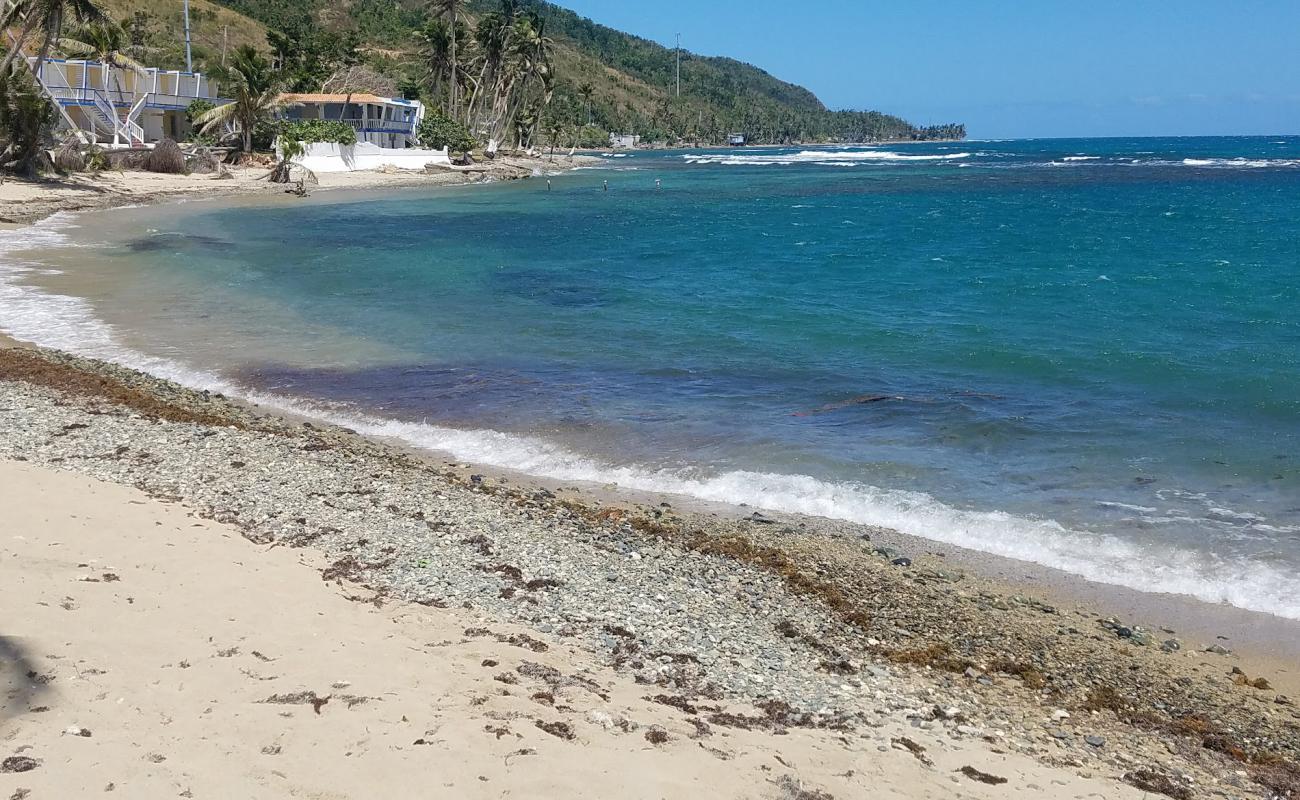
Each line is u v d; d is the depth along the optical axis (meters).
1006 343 19.44
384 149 77.19
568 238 39.47
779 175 98.94
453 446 13.23
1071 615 8.84
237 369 17.03
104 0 105.25
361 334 20.09
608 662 7.11
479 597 8.12
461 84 109.19
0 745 4.73
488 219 47.25
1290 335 19.77
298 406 14.98
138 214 41.62
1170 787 6.15
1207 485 11.74
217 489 10.34
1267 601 9.05
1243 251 34.22
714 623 8.14
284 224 41.41
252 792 4.58
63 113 52.03
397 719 5.47
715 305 24.08
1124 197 65.06
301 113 80.38
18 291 22.84
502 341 19.72
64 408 13.16
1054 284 27.36
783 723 6.41
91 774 4.56
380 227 41.81
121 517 8.72
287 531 9.30
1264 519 10.73
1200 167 106.94
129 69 61.72
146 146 59.53
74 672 5.59
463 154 86.75
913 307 23.89
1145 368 17.23
